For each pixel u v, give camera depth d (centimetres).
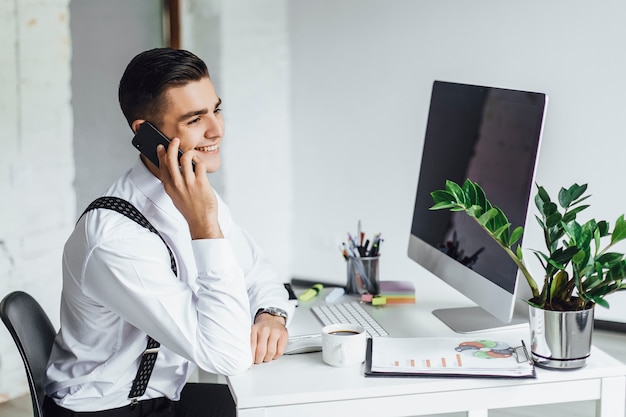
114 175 376
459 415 274
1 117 305
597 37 325
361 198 407
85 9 358
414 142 384
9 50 306
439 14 366
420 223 209
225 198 410
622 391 152
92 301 162
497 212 149
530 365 152
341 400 146
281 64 419
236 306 157
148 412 171
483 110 182
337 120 409
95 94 364
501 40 350
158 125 164
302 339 170
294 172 430
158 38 401
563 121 339
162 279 156
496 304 169
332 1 400
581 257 143
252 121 413
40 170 320
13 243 312
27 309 175
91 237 158
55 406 169
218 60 399
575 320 149
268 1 411
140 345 166
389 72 387
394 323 183
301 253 434
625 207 330
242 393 146
